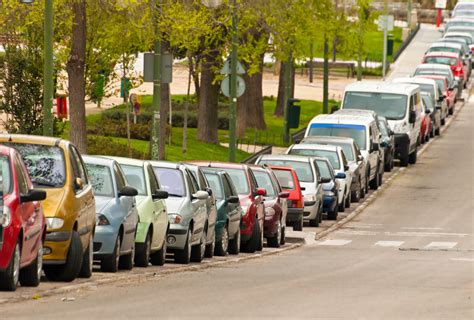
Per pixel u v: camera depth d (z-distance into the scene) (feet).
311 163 210.38
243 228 162.20
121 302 88.17
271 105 414.62
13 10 186.19
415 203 245.24
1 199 89.76
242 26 250.16
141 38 196.13
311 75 494.18
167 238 134.00
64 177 103.81
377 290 103.35
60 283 102.17
